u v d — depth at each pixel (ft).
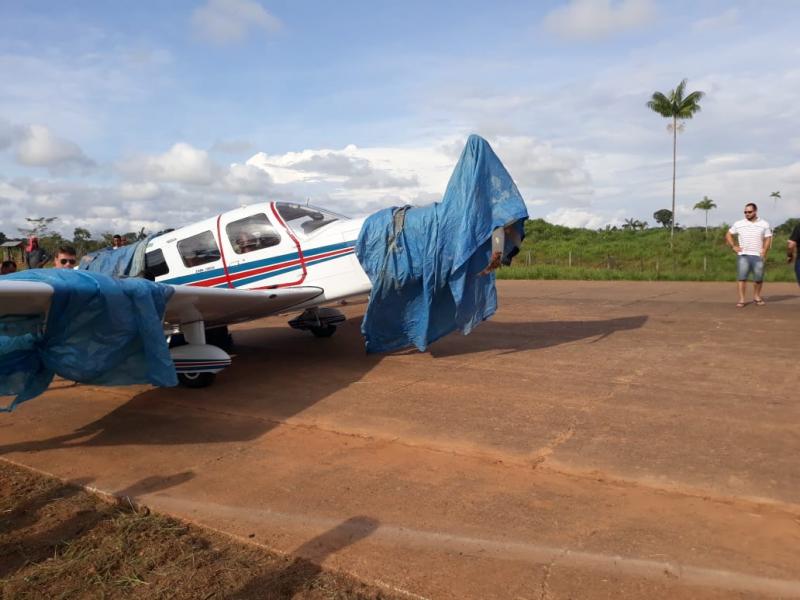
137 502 10.65
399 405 16.15
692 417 14.01
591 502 9.99
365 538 9.05
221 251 23.27
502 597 7.45
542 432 13.44
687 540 8.65
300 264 22.40
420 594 7.57
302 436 14.08
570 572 7.93
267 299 19.75
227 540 9.24
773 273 54.60
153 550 9.02
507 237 21.01
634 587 7.54
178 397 18.38
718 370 18.31
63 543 9.38
